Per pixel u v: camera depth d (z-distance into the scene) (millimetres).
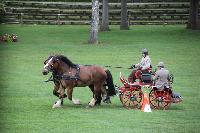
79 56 46188
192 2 66250
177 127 24297
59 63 27422
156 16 75938
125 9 66938
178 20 75750
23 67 40875
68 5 76188
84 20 74562
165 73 27484
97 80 27438
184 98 31000
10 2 74875
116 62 43469
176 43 54750
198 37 59312
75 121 24969
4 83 34656
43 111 26969
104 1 64938
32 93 31734
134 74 28922
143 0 77562
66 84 27531
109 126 24141
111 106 28359
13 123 24516
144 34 61781
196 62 44219
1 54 46906
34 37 58531
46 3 76125
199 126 24484
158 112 27172
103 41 55938
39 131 23188
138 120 25391
